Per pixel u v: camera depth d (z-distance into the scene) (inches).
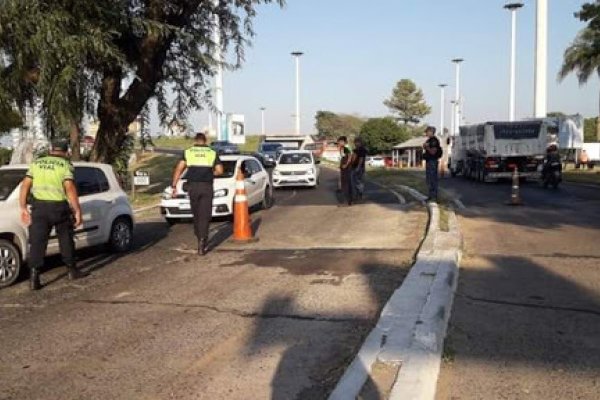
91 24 526.3
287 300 285.9
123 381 194.2
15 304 290.4
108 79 654.5
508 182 1187.3
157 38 640.4
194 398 180.7
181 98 761.0
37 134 657.6
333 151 2519.7
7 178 358.9
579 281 320.8
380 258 381.1
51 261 397.1
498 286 313.4
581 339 231.6
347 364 203.2
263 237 485.4
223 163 636.7
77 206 330.6
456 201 747.4
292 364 205.3
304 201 774.5
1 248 324.2
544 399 179.0
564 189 975.6
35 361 212.8
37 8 486.0
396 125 3762.3
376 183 1072.2
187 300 290.2
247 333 238.5
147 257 410.3
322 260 380.5
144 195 922.1
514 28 2028.8
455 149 1469.0
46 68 509.0
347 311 265.6
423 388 175.8
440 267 330.6
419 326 229.5
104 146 698.8
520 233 478.6
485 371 200.4
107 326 251.0
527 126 1136.8
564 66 1768.0
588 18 1088.2
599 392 183.5
